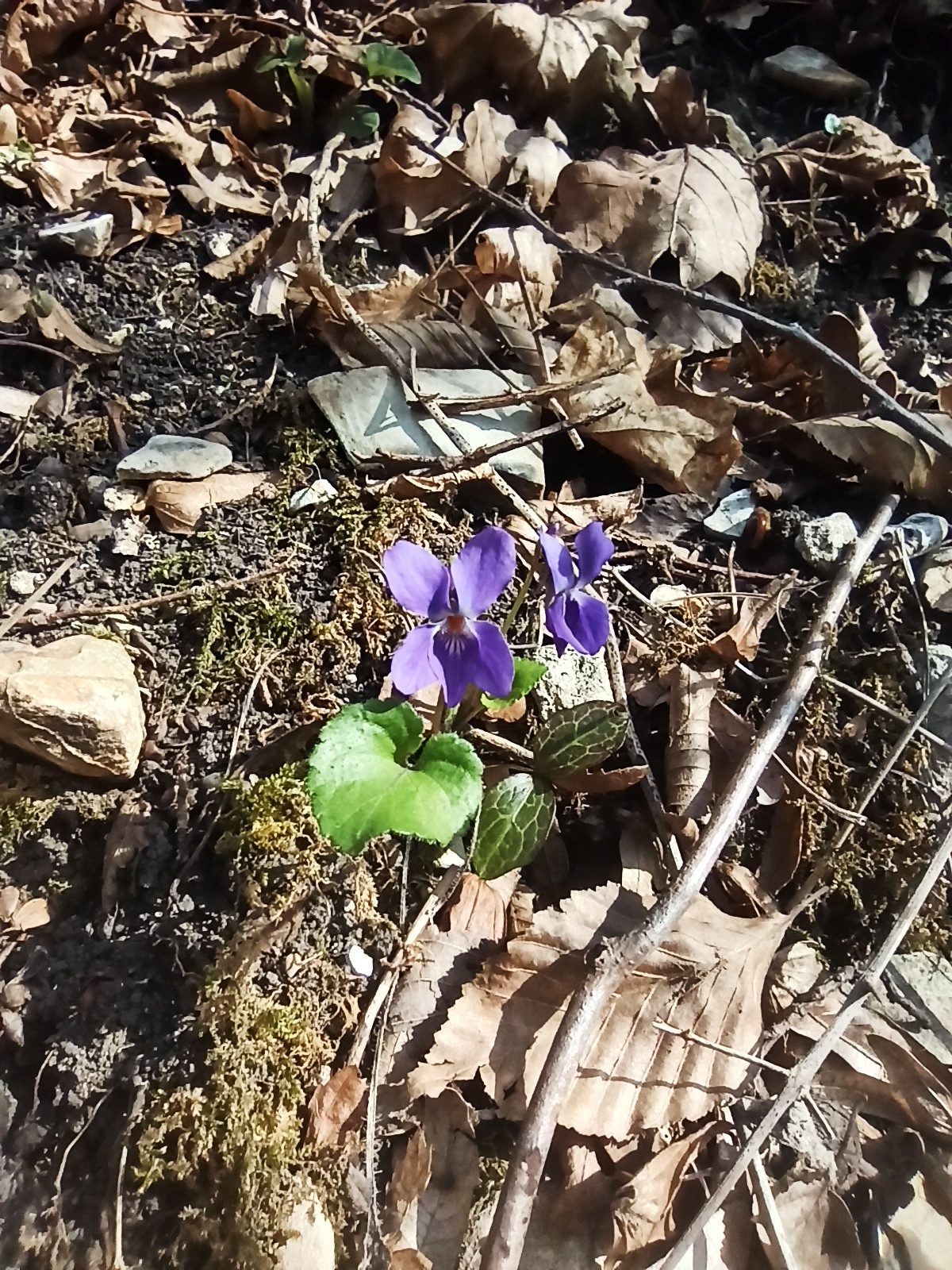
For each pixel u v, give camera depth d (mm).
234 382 180
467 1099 120
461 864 135
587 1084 118
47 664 135
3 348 179
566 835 145
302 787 134
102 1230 111
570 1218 115
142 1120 114
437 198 209
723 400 184
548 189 216
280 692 146
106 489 163
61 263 192
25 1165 115
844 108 250
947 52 259
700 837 130
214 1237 110
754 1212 118
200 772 139
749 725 149
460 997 124
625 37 237
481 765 117
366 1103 117
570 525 171
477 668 110
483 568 110
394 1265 109
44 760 136
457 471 167
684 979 125
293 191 212
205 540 160
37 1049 122
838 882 142
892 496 172
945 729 153
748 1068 124
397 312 190
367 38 237
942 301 219
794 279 217
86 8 220
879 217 227
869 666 159
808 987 134
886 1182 122
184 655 149
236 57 220
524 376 183
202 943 125
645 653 159
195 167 209
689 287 201
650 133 232
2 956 127
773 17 263
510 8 220
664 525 176
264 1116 114
